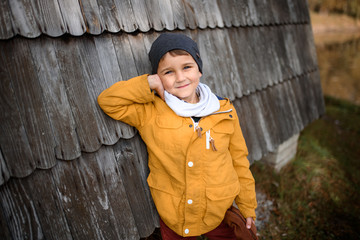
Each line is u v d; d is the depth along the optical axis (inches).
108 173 47.9
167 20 58.0
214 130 47.4
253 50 85.4
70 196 43.5
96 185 46.3
